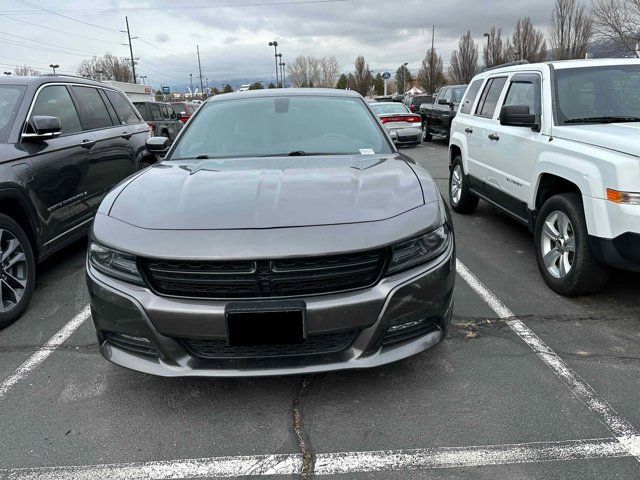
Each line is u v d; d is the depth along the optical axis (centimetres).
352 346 254
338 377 300
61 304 418
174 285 247
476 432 251
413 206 272
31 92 459
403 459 234
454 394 282
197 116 418
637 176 329
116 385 299
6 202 386
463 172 662
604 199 347
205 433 256
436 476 224
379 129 402
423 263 262
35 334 366
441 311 271
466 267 483
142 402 282
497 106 569
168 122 1623
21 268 395
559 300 403
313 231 246
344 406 274
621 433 247
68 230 470
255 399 282
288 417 266
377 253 249
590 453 235
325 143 377
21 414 273
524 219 488
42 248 428
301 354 252
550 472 224
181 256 239
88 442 251
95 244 267
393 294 250
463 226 640
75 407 279
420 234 259
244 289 242
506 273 465
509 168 509
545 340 339
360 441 247
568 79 465
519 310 385
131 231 258
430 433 251
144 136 671
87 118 544
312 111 410
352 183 291
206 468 232
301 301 240
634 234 328
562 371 302
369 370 306
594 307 388
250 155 364
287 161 341
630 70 471
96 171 526
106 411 275
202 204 269
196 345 254
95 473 230
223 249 239
